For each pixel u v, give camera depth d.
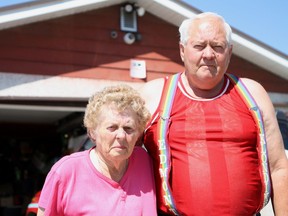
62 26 7.45
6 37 7.01
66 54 7.40
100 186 2.34
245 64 8.84
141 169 2.50
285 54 8.46
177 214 2.48
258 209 2.52
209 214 2.40
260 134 2.49
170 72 8.16
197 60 2.53
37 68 7.14
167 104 2.60
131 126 2.30
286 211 2.46
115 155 2.28
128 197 2.35
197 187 2.42
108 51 7.74
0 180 11.41
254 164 2.49
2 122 11.79
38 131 12.20
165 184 2.48
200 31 2.53
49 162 9.14
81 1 7.12
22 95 6.95
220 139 2.47
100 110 2.33
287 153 4.34
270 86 9.01
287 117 5.17
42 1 6.72
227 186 2.40
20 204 9.64
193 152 2.46
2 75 6.88
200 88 2.60
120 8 7.95
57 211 2.35
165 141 2.52
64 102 7.20
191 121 2.51
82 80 7.43
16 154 11.74
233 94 2.59
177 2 7.68
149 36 8.12
